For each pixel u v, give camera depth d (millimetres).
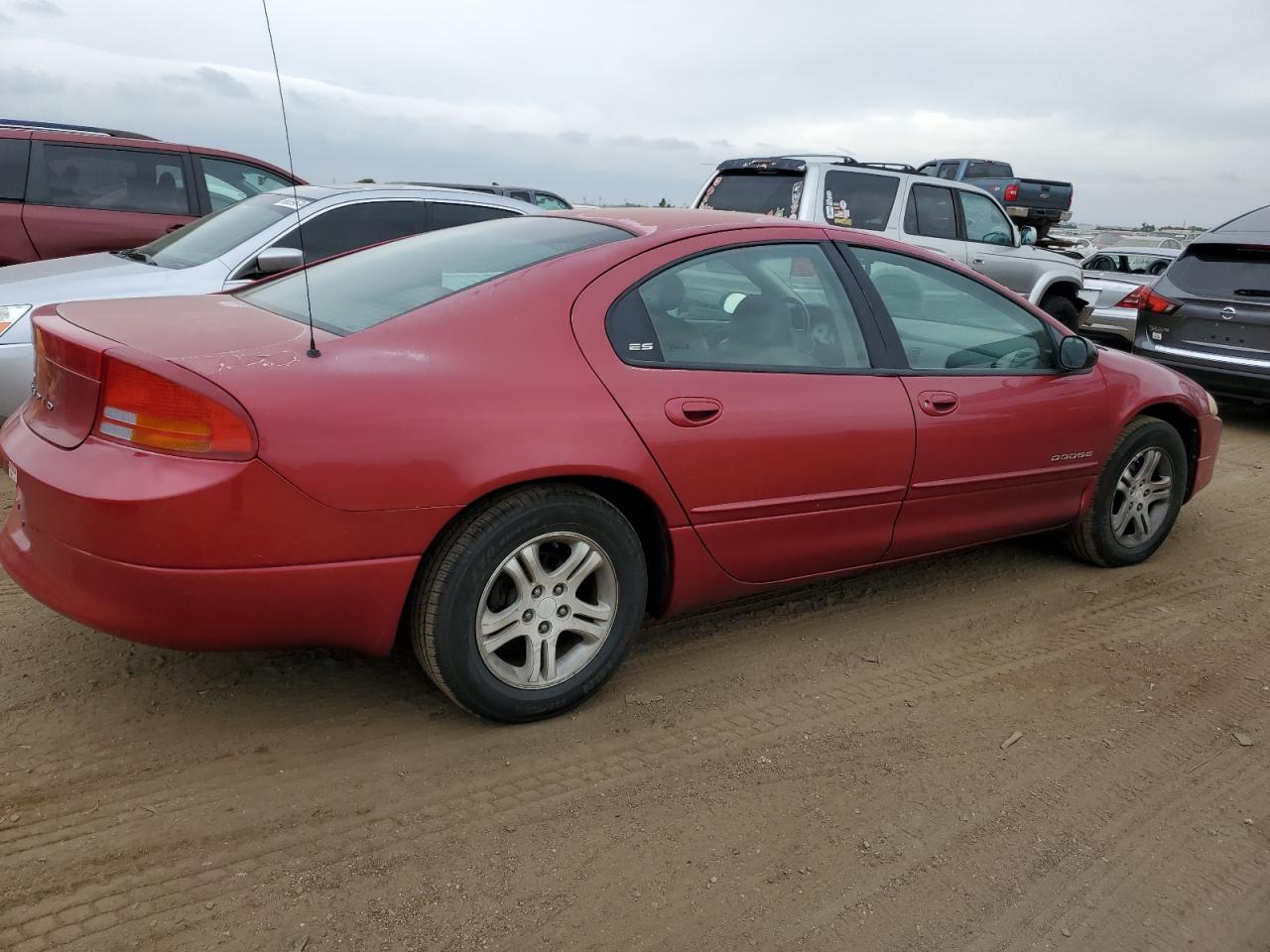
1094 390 4148
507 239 3352
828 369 3336
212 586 2357
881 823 2555
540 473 2662
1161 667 3576
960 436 3623
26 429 2643
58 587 2441
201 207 7625
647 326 2988
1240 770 2924
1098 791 2762
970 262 9281
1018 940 2176
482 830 2424
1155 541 4633
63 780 2510
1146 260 14758
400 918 2115
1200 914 2299
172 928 2041
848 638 3676
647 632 3623
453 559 2617
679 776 2707
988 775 2805
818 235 3504
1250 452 7277
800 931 2156
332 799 2506
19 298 4812
